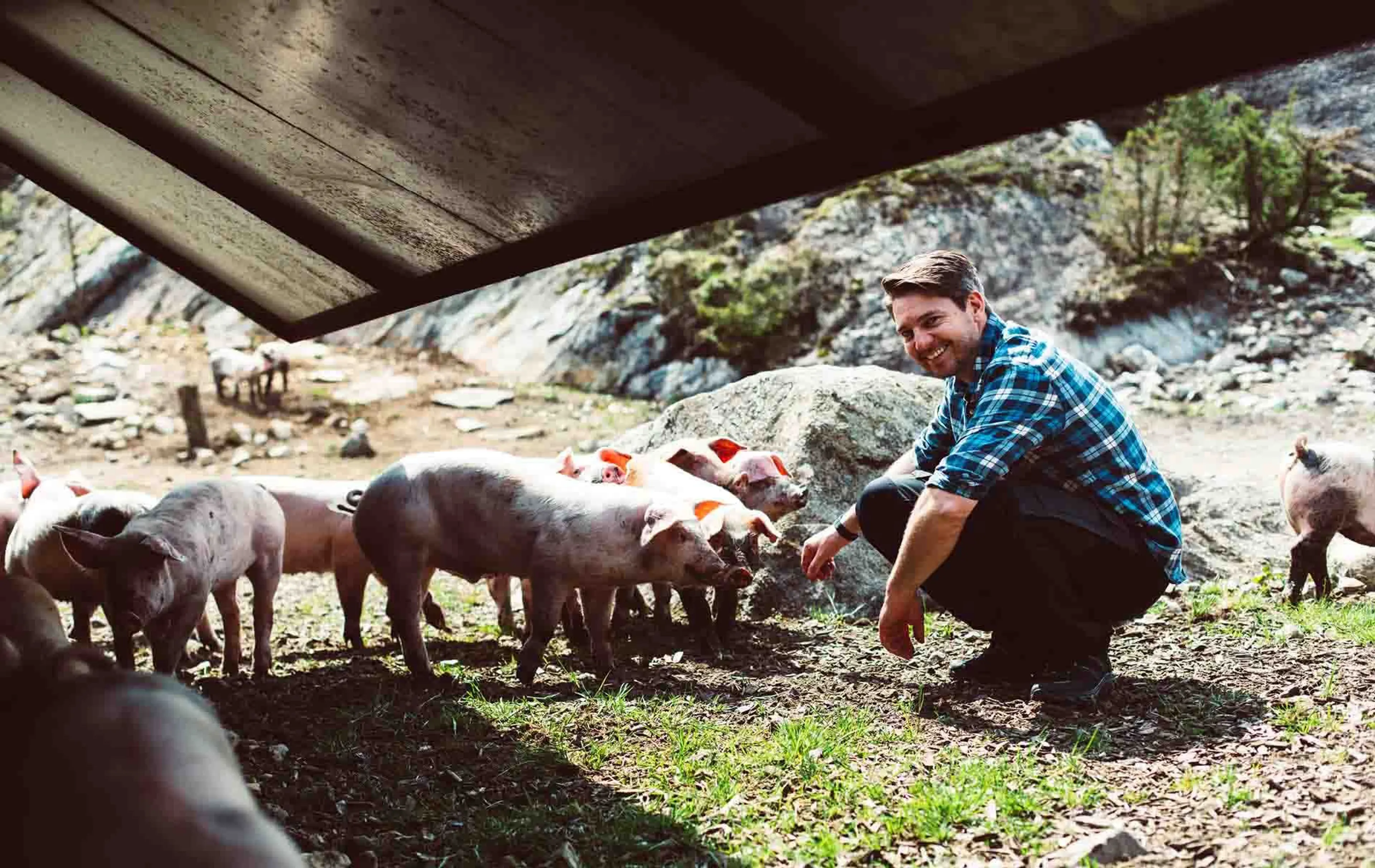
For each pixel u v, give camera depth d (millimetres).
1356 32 1944
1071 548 4340
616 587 5059
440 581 8203
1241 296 16469
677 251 17797
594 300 17938
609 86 2957
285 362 16266
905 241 16969
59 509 5535
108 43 3686
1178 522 4535
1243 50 2076
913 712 4477
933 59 2424
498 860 3221
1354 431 12562
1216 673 4691
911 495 4609
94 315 21594
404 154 3705
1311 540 5941
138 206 4977
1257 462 11594
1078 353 15703
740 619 6234
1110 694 4457
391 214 4199
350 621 6211
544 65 2941
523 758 4055
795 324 16562
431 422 15742
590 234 3779
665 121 3023
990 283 16453
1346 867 2775
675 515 4785
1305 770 3547
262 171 4234
